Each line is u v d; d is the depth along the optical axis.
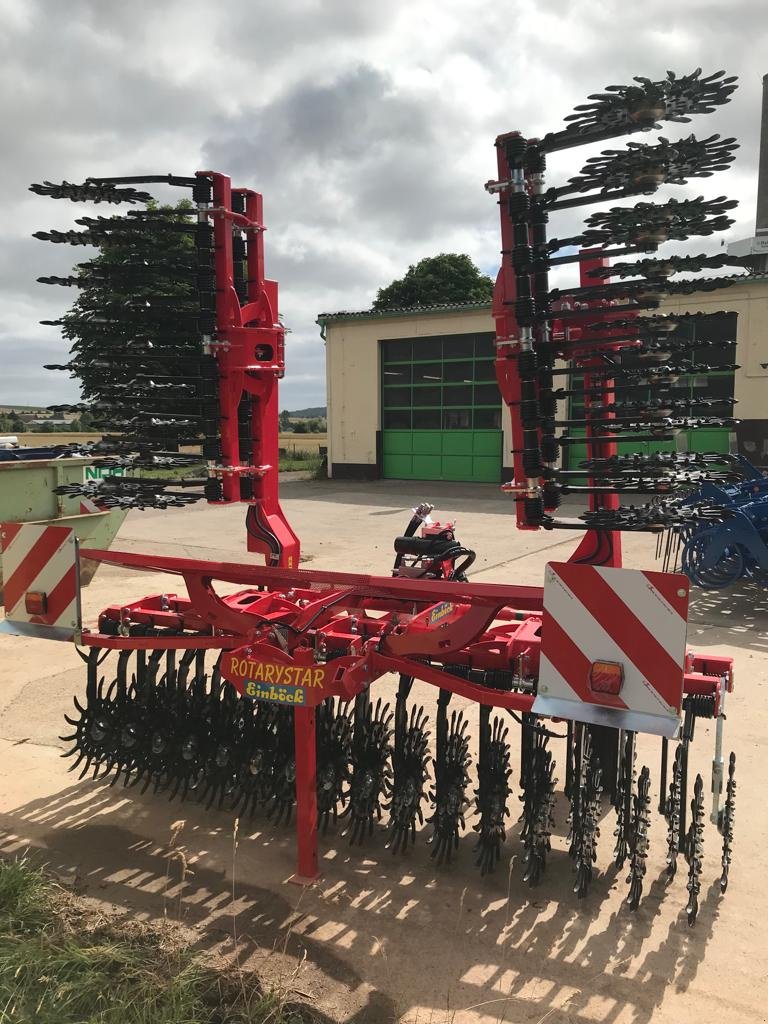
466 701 4.64
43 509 6.77
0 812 3.36
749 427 14.44
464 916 2.67
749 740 3.99
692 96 2.24
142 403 3.26
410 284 33.53
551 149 2.50
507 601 2.65
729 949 2.49
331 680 2.71
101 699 3.54
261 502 3.40
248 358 3.15
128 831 3.23
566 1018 2.21
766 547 6.50
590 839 2.75
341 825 3.29
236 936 2.55
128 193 3.12
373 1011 2.23
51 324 3.28
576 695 2.45
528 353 2.60
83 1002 2.19
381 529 10.72
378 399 19.22
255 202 3.25
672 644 2.29
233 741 3.29
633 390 2.81
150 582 7.48
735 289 14.19
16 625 3.37
